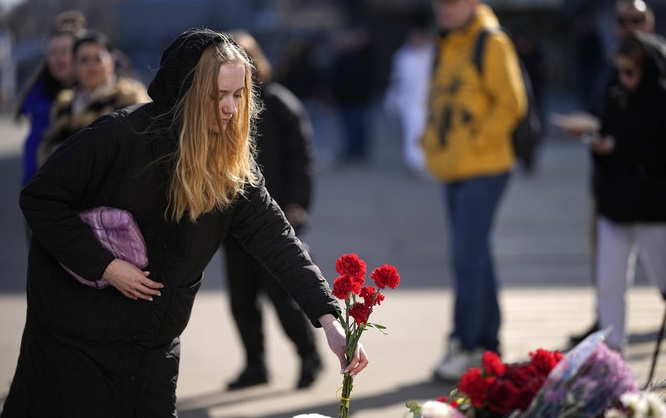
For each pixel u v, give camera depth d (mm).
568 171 31812
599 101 12633
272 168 12312
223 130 6879
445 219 24906
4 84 71062
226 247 12344
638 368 11898
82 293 6957
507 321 14883
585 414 5691
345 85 36594
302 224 12531
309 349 12414
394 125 54281
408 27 70562
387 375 12750
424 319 15539
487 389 5902
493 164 12344
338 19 74312
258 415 11375
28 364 7004
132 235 6871
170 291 6965
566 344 13484
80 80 11047
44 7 72375
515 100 12258
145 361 6984
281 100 12367
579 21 43688
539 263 19297
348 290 6801
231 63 6793
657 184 11461
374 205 27141
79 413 6852
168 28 70000
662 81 11398
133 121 6918
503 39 12406
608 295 11891
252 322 12508
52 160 6883
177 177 6852
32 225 6863
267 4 74875
